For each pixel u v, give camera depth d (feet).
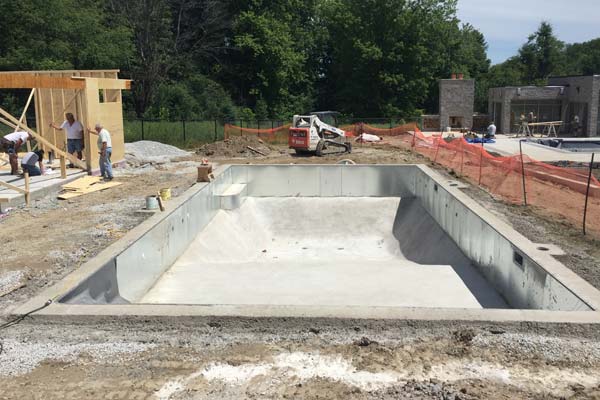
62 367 20.36
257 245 60.18
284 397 18.28
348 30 173.58
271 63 170.19
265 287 40.06
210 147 87.71
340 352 21.42
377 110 174.19
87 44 128.98
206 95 160.04
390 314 23.97
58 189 52.90
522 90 131.03
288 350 21.62
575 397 18.19
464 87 139.54
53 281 29.53
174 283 39.88
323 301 36.78
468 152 77.71
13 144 56.08
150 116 145.59
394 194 70.08
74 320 24.08
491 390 18.53
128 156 77.30
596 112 120.78
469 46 219.00
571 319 23.27
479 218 41.50
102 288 30.81
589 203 48.49
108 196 51.44
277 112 173.17
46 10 122.62
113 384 19.17
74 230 39.42
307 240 62.64
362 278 42.52
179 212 46.01
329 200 68.33
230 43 172.45
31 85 55.83
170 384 19.19
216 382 19.27
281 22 177.17
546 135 128.16
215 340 22.57
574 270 30.60
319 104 192.13
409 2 173.27
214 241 53.11
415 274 42.73
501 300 36.24
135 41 149.48
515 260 34.12
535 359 20.76
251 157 85.20
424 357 20.95
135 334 23.18
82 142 61.41
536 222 41.55
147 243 38.06
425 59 173.78
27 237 37.73
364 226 64.64
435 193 56.75
